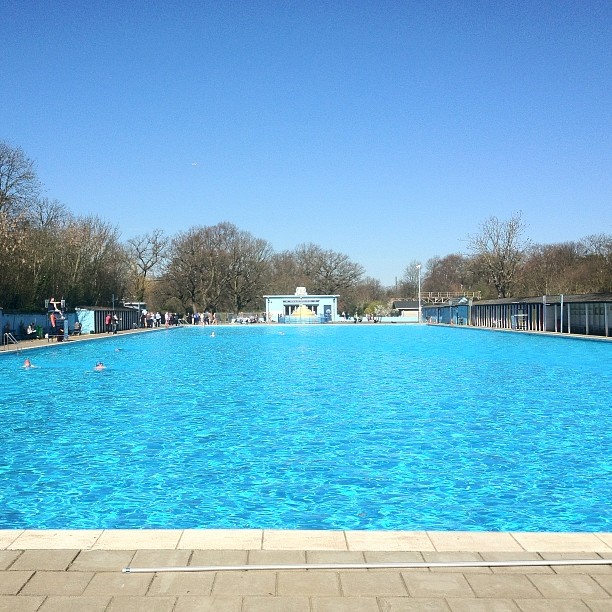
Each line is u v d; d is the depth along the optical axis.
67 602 3.99
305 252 96.50
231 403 15.19
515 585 4.22
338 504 7.72
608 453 10.12
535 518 7.27
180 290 79.56
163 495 8.09
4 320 35.03
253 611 3.90
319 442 10.92
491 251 72.25
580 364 24.33
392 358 27.92
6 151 41.53
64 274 50.84
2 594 4.09
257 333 54.62
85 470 9.24
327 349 33.97
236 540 5.00
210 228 82.31
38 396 16.47
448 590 4.15
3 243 40.00
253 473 9.05
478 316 61.19
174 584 4.23
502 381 19.17
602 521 7.18
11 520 7.22
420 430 11.88
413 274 118.25
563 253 83.50
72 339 38.53
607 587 4.19
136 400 15.74
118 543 4.92
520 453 10.12
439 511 7.48
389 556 4.68
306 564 4.51
